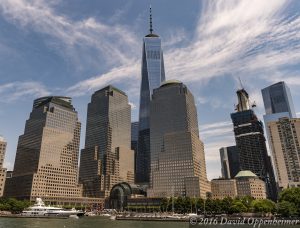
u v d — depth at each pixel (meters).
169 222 189.38
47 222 192.50
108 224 175.38
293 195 185.00
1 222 186.38
